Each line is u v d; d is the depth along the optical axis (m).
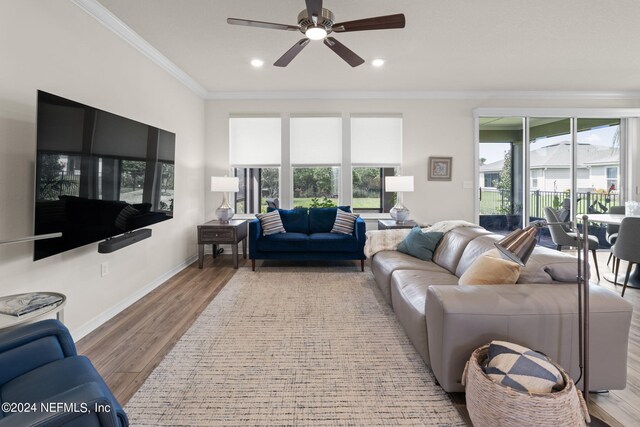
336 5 2.62
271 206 4.95
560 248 4.55
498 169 5.25
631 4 2.63
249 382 1.88
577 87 4.87
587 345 1.47
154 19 2.83
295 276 4.00
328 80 4.50
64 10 2.31
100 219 2.36
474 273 2.00
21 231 2.00
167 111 3.87
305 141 5.15
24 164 2.01
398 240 3.60
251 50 3.49
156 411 1.64
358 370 2.00
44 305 1.62
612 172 5.27
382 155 5.16
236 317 2.79
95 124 2.29
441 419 1.59
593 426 1.50
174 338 2.42
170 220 3.97
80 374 1.25
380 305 3.04
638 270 3.71
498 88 4.89
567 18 2.84
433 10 2.71
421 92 5.04
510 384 1.34
